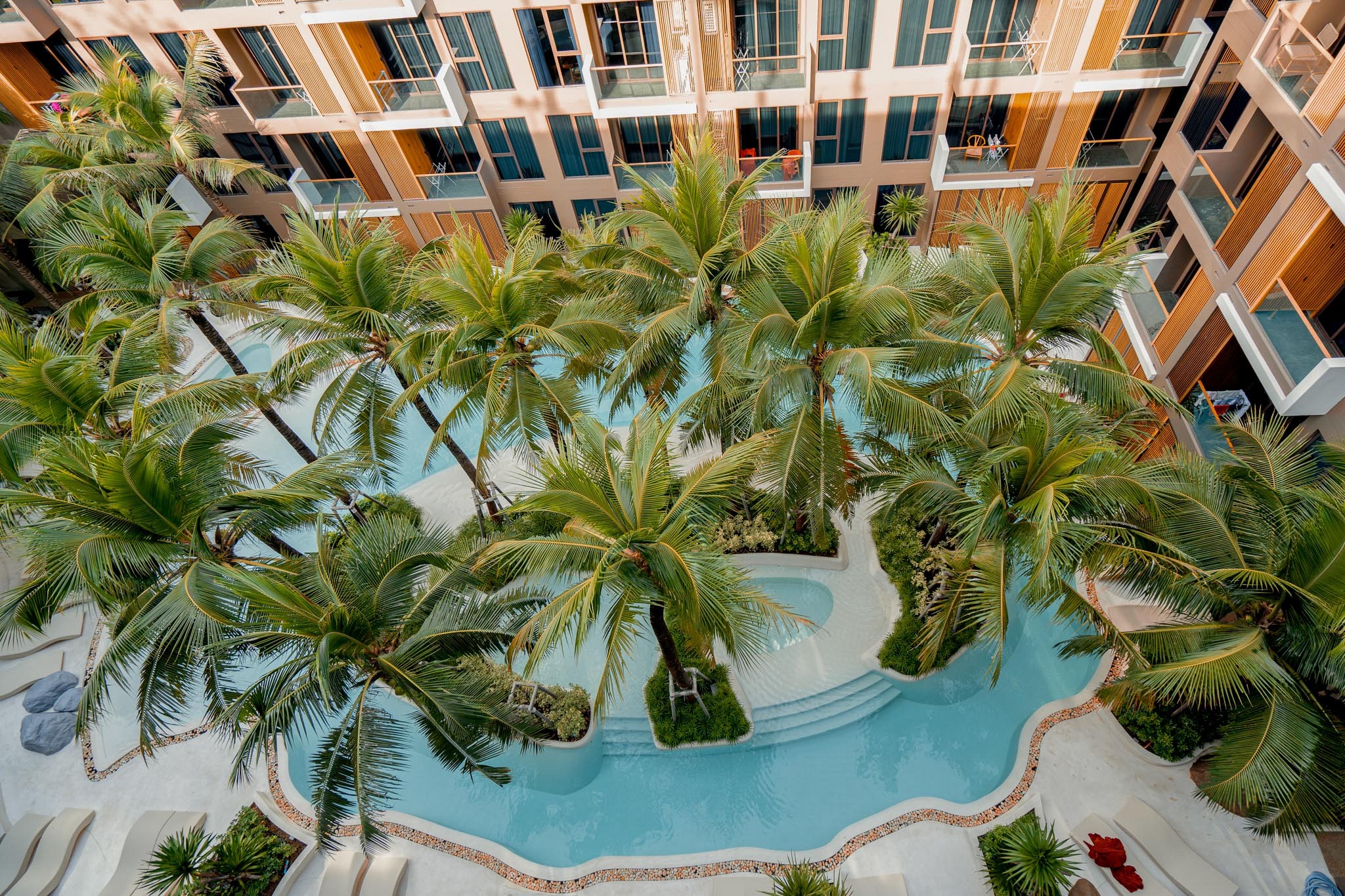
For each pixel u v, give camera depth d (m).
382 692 17.77
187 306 16.53
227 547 14.12
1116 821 13.24
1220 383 16.78
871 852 13.72
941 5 19.47
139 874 14.43
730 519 18.48
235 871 13.87
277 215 27.31
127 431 15.16
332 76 21.58
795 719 15.77
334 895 13.68
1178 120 18.53
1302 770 10.45
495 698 12.84
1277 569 11.13
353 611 12.02
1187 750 13.84
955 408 14.70
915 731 15.41
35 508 12.58
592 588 9.96
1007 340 13.93
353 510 20.31
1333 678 10.48
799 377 13.80
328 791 11.65
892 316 12.95
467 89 22.70
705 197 14.62
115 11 21.38
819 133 22.91
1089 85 19.44
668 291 15.92
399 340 16.19
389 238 16.55
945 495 12.85
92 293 17.95
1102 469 11.75
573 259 16.67
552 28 20.98
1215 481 12.05
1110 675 15.33
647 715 16.08
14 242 23.97
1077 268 12.66
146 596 12.83
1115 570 12.34
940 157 22.09
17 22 21.34
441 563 13.62
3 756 17.05
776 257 14.29
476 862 14.37
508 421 15.75
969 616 14.25
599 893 13.78
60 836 15.38
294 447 19.53
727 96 21.42
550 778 15.53
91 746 17.02
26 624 12.83
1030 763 14.38
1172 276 19.39
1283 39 14.13
